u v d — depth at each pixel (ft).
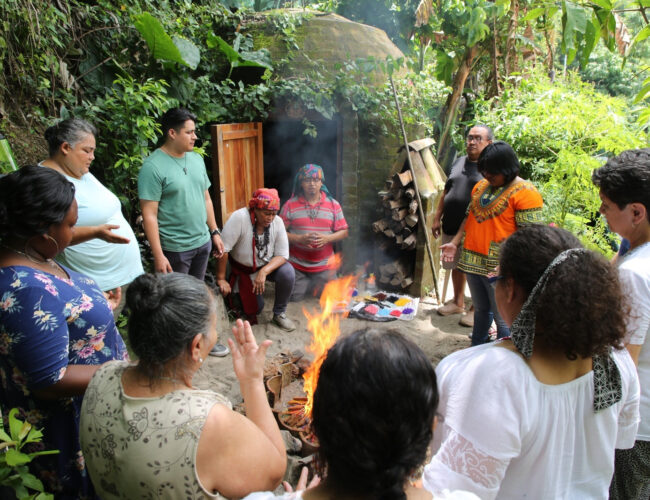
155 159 11.94
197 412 4.03
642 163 5.37
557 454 3.95
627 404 4.40
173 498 3.96
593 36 13.23
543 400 3.85
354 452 2.87
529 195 10.79
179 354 4.19
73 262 9.57
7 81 12.86
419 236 17.01
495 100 22.38
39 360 5.16
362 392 2.88
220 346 13.39
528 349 3.86
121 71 15.44
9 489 5.73
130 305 4.21
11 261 5.45
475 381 3.95
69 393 5.47
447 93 22.45
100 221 9.71
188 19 17.42
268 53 17.90
